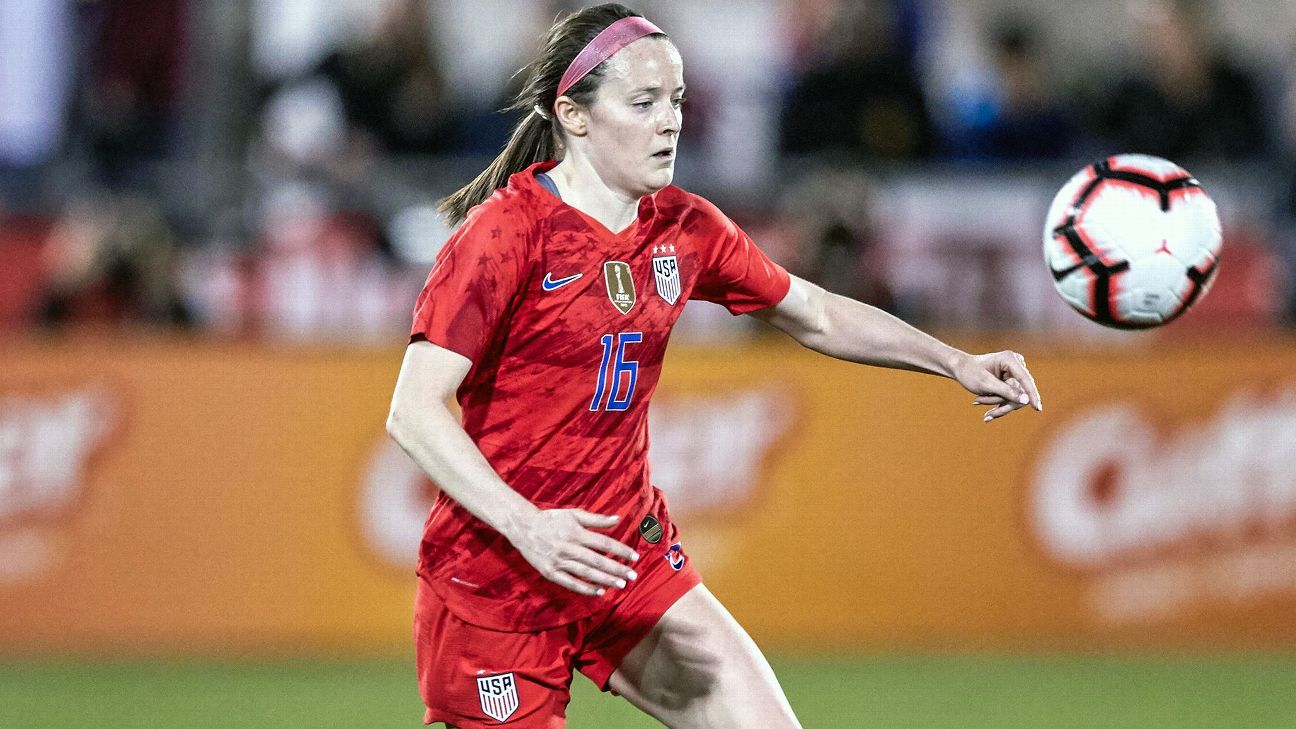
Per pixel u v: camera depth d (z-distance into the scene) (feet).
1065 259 44.04
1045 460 94.38
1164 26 115.85
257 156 111.75
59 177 117.39
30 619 91.04
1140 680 85.61
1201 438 94.27
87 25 119.34
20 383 91.40
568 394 39.83
